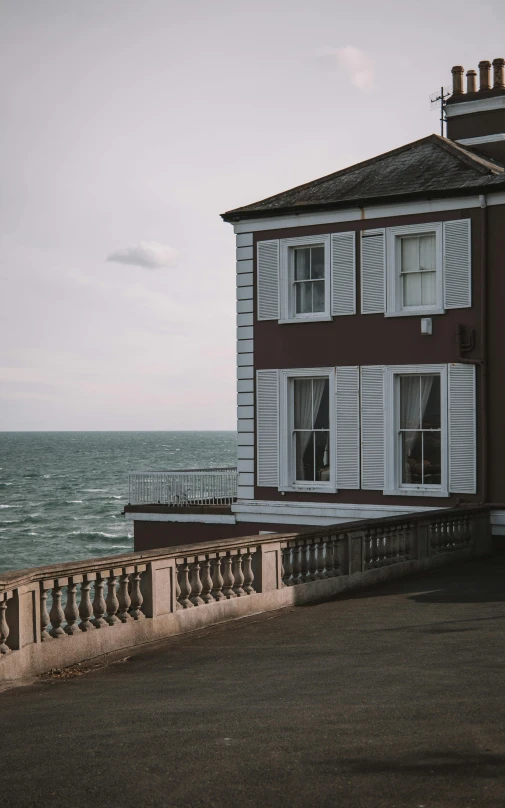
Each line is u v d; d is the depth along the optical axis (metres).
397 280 25.97
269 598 16.97
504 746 7.79
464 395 25.00
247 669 12.27
